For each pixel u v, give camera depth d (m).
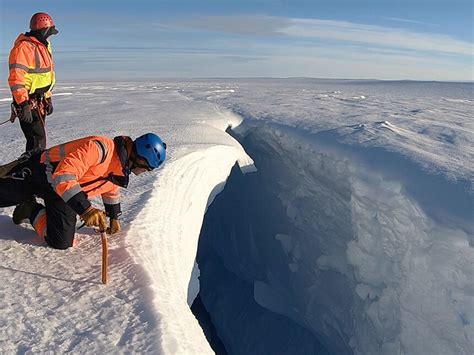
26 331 1.82
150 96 13.57
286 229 7.56
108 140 2.28
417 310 4.05
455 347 3.64
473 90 18.48
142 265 2.35
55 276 2.23
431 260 3.75
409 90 18.53
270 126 7.55
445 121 6.87
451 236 3.49
